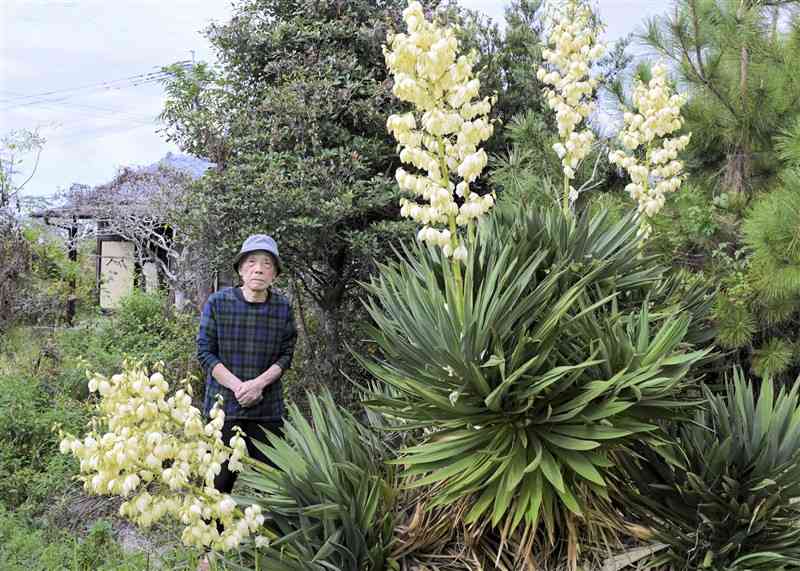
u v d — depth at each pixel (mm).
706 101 5156
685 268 4906
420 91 2387
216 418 2170
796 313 4676
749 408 2934
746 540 2531
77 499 4203
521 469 2457
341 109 5945
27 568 3189
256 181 5348
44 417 4809
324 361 6016
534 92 6664
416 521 2689
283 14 6422
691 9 5008
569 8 3369
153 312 7109
